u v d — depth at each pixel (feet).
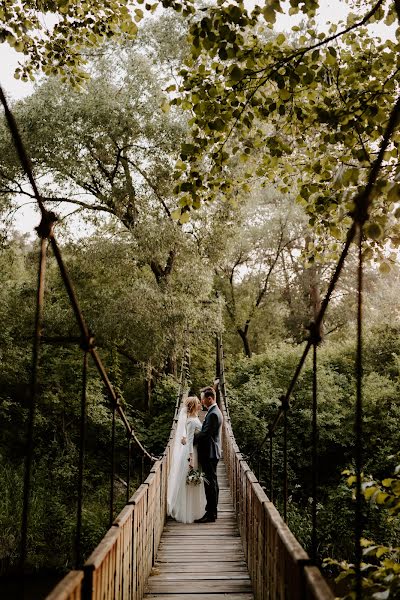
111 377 64.95
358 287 7.21
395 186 10.05
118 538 10.48
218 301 63.52
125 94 53.78
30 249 61.16
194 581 15.81
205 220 58.44
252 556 15.35
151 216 56.18
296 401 55.83
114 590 10.00
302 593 7.40
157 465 19.70
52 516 47.14
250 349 95.09
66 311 59.52
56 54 18.53
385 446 49.75
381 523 41.04
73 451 56.34
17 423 57.47
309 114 15.29
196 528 22.06
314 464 9.08
